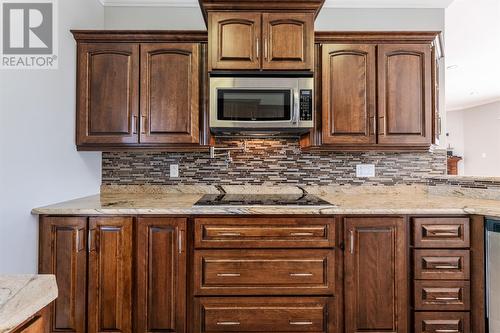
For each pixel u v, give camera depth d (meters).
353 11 2.40
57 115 1.84
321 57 2.01
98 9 2.33
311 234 1.71
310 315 1.70
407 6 2.39
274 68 1.92
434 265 1.70
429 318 1.70
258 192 2.34
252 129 1.99
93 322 1.68
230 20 1.92
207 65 1.98
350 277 1.71
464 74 5.40
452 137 9.12
